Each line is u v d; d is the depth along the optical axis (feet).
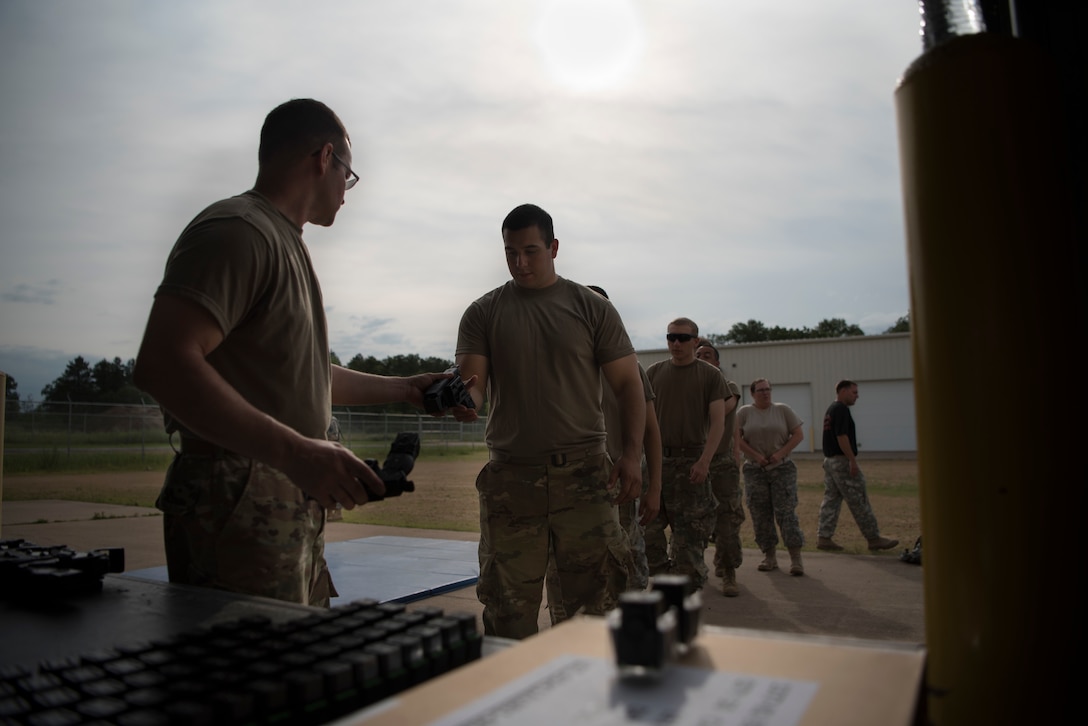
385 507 40.14
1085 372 2.17
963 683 2.16
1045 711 2.08
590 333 10.02
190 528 5.23
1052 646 2.08
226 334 4.98
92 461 83.71
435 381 7.23
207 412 4.32
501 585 9.80
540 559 9.87
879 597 17.42
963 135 2.20
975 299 2.16
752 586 18.95
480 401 10.37
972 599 2.14
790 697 1.81
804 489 50.70
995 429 2.12
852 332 280.31
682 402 16.48
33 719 1.97
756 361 121.39
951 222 2.20
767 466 20.88
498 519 9.89
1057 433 2.10
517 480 9.84
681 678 1.95
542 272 10.01
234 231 5.07
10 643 3.04
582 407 9.89
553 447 9.74
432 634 2.44
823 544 25.26
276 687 2.03
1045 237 2.15
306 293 5.80
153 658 2.40
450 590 17.04
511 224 9.91
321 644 2.40
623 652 1.95
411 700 1.84
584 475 9.83
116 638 3.12
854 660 2.08
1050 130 2.21
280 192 5.98
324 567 6.07
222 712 1.93
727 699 1.81
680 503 16.52
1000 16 2.93
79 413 93.04
